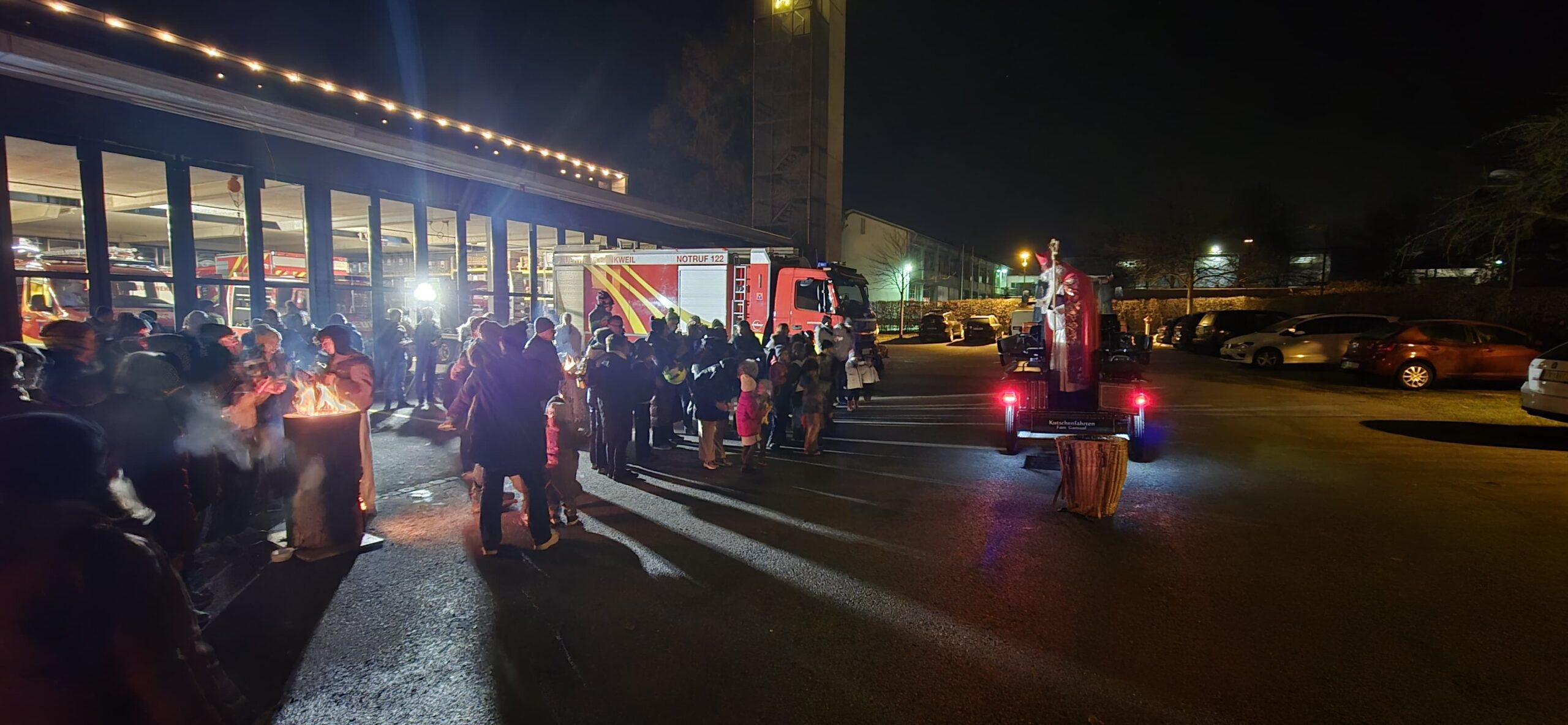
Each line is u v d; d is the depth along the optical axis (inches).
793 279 636.7
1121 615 172.2
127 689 67.2
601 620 167.5
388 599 177.0
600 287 684.1
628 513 252.7
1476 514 257.3
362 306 681.6
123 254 615.2
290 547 205.0
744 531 233.0
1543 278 983.0
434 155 578.9
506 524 239.8
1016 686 140.0
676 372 346.9
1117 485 249.1
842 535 230.2
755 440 317.1
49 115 373.1
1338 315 810.8
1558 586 189.9
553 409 233.6
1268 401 553.3
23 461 62.6
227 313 547.8
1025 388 346.9
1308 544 224.2
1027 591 186.5
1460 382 658.2
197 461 177.2
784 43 1296.8
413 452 344.5
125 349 228.1
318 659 147.8
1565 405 370.6
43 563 62.4
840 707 132.2
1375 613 173.3
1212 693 137.7
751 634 160.9
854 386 492.4
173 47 497.4
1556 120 589.6
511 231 725.9
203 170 453.1
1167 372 778.8
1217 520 249.6
